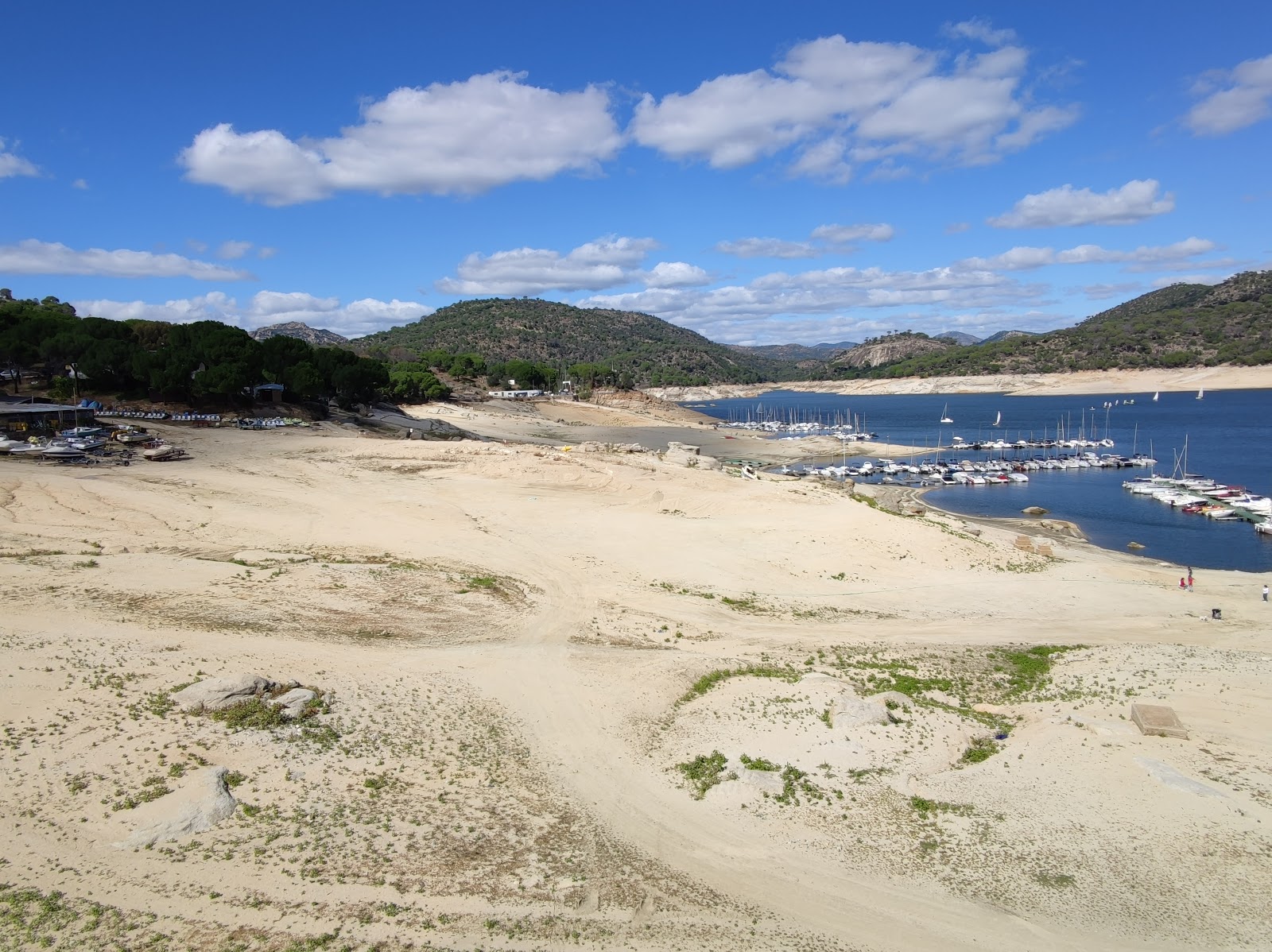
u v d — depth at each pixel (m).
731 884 21.03
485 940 18.52
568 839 22.80
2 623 34.22
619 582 49.16
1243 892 20.23
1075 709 31.89
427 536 57.09
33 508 55.69
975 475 118.81
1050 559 59.19
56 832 20.83
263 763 24.95
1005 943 18.98
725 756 27.55
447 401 191.00
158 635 34.56
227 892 19.38
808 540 58.59
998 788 25.55
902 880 21.25
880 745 28.06
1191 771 26.02
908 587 50.75
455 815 23.55
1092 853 22.06
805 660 38.06
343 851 21.30
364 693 30.86
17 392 103.56
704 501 69.56
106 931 17.81
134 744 25.12
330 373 128.38
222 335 113.94
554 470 78.44
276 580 44.22
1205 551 73.44
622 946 18.61
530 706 31.33
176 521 56.00
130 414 98.88
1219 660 37.50
